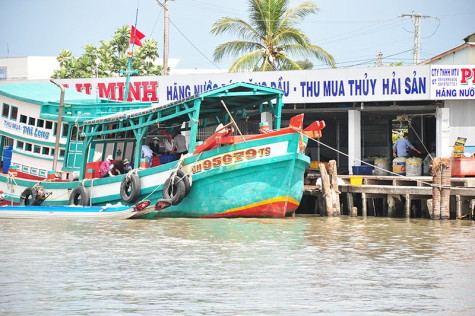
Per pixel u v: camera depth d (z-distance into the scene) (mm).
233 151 36844
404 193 39219
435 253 26453
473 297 19203
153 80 52469
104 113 44688
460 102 47406
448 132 47375
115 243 28812
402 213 41656
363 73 47750
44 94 47812
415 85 46875
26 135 45500
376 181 44625
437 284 20766
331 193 40719
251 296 19203
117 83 53531
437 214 38000
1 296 19250
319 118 56438
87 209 39281
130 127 40219
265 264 23891
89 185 41406
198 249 27188
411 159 44281
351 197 41344
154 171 38750
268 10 66938
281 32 67312
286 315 17359
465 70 46531
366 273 22391
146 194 39156
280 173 36594
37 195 42656
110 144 44781
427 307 18141
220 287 20266
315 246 28094
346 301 18703
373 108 49031
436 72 46531
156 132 46594
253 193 37094
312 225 35594
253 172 36844
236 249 27219
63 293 19562
